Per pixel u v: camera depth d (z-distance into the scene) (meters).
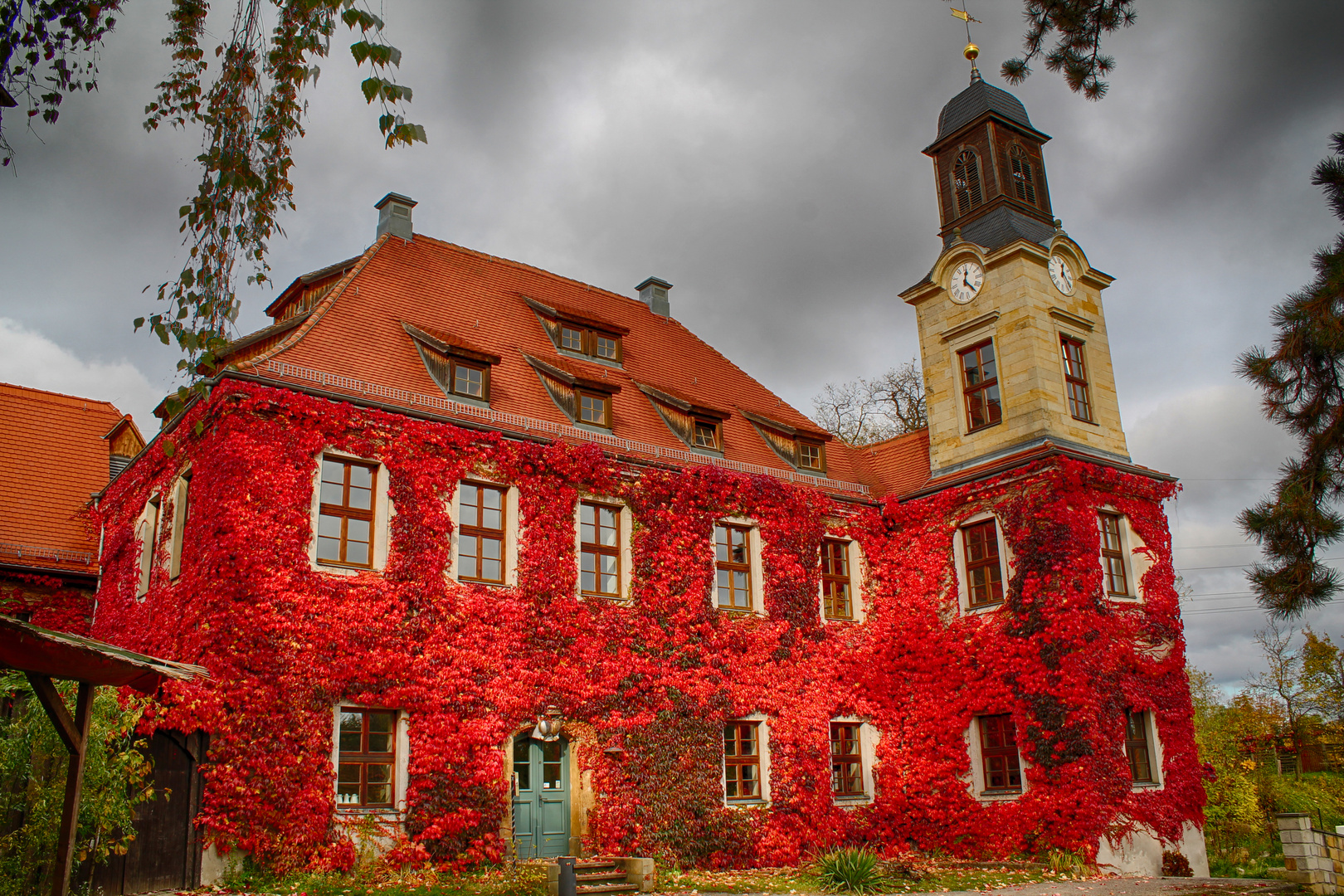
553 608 19.22
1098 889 16.95
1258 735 31.41
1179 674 21.88
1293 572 13.30
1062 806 19.89
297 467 17.05
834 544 24.58
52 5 8.46
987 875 18.73
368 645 16.89
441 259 24.53
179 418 18.17
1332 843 17.98
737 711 21.22
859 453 28.50
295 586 16.47
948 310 25.81
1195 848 20.84
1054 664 20.72
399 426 18.33
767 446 25.66
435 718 17.23
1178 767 21.12
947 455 25.33
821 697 22.73
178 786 14.66
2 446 24.34
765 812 20.95
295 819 15.47
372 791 16.59
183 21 9.76
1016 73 13.28
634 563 20.70
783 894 16.50
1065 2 12.70
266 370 17.47
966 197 26.89
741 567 22.69
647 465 21.39
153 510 20.31
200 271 9.09
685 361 27.53
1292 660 34.34
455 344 19.98
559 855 18.34
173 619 17.03
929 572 23.77
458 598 18.12
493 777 17.52
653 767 19.64
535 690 18.52
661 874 18.59
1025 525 21.98
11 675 12.21
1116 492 22.45
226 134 9.30
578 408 21.59
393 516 17.86
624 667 19.81
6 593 21.94
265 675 15.77
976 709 21.84
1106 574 21.97
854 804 22.69
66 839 9.90
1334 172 12.98
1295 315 13.23
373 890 14.69
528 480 19.61
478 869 16.88
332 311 20.19
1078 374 24.64
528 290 25.77
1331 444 13.13
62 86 8.54
